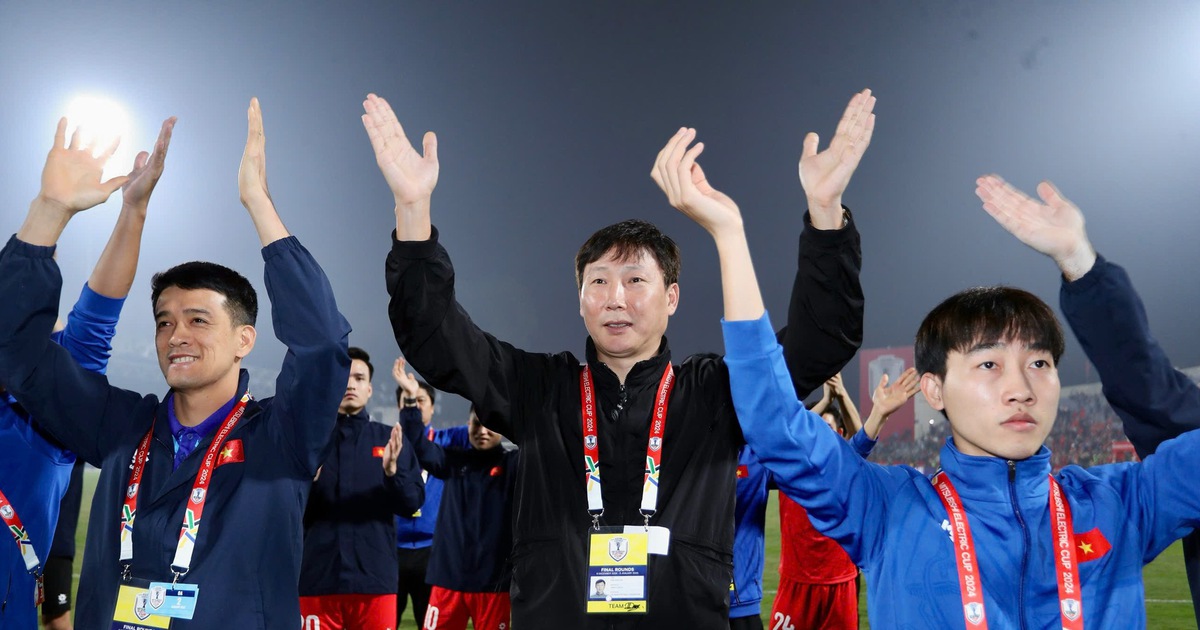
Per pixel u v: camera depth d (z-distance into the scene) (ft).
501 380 7.74
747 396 5.99
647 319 7.71
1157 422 6.48
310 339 7.55
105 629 7.58
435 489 21.12
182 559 7.47
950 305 6.17
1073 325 6.45
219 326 8.09
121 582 7.62
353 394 16.42
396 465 15.52
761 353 5.98
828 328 7.07
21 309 7.48
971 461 5.90
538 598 7.14
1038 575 5.69
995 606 5.64
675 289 8.19
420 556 20.74
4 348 7.55
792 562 16.83
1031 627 5.62
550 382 7.90
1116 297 6.24
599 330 7.72
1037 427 5.74
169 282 8.16
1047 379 5.82
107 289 8.83
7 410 8.70
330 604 15.97
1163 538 5.92
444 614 17.40
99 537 7.92
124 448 8.11
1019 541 5.76
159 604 7.36
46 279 7.57
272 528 7.72
